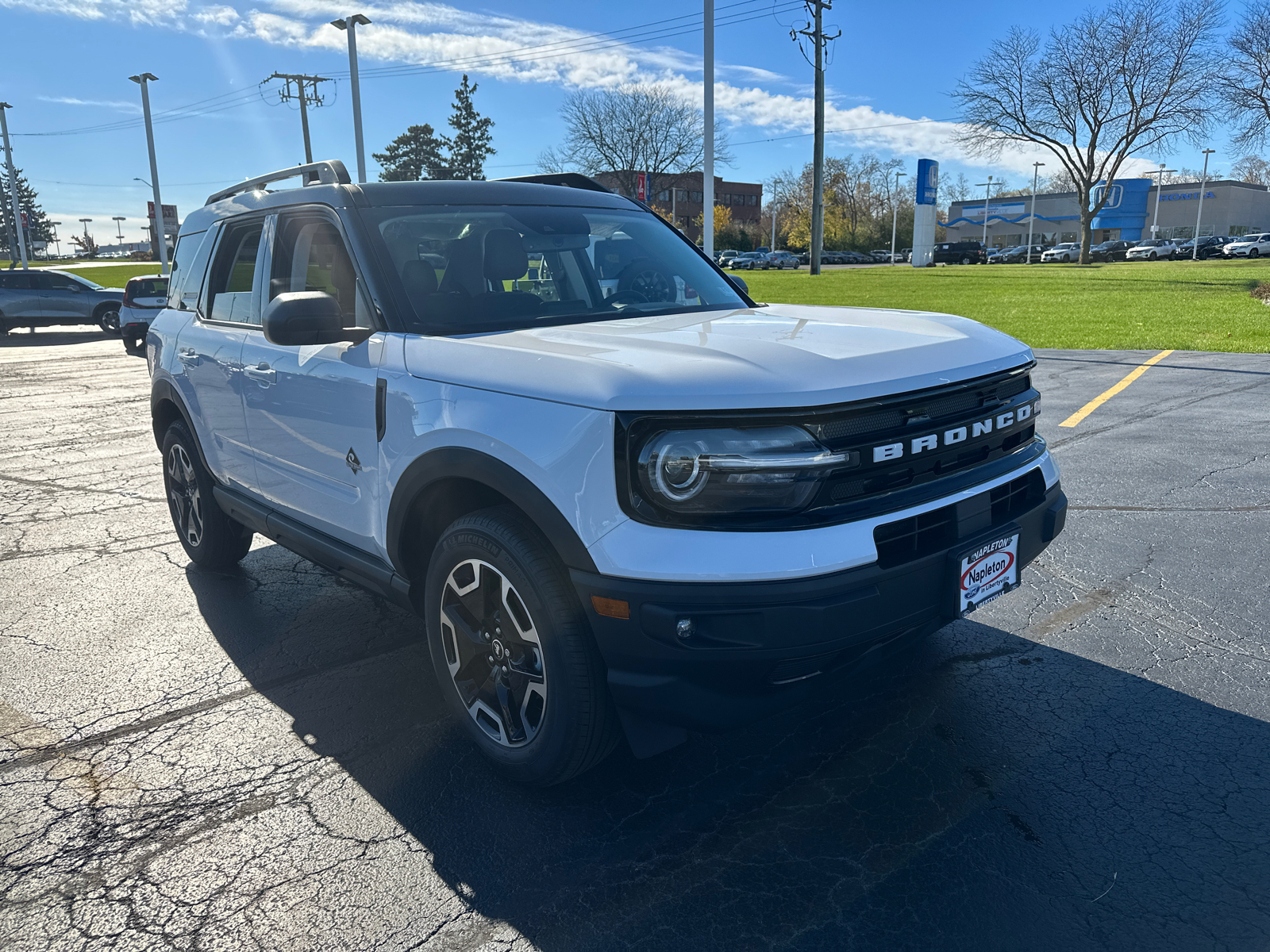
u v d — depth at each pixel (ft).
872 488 7.61
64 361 52.54
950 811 8.41
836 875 7.58
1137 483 19.08
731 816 8.47
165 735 10.27
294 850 8.15
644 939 6.93
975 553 8.09
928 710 10.28
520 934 7.04
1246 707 10.13
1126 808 8.36
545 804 8.78
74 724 10.53
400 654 12.34
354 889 7.61
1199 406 27.20
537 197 12.03
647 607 7.13
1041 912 7.07
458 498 9.32
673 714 7.46
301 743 10.04
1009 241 322.34
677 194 298.56
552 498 7.62
